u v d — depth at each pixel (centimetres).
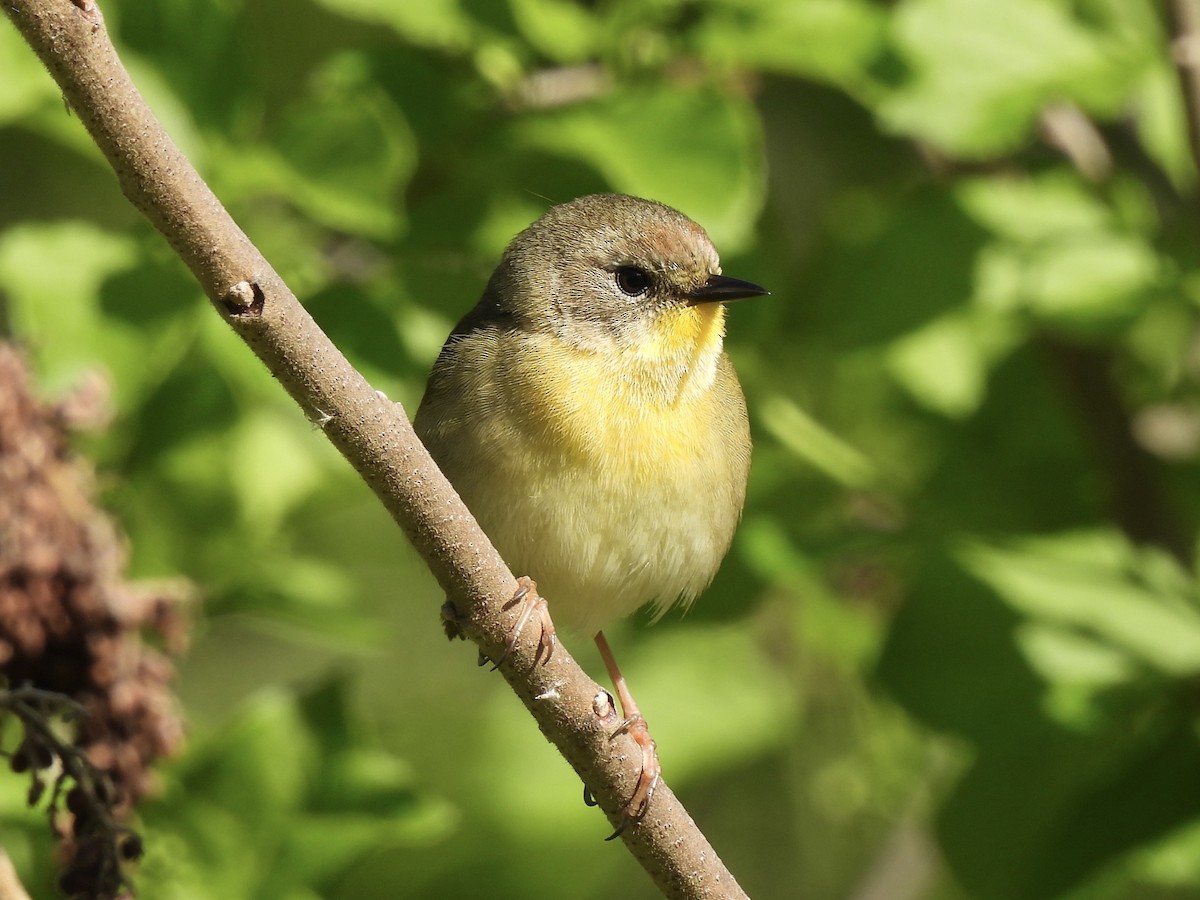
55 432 783
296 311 617
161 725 792
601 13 1039
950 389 1222
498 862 1318
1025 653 996
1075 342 1118
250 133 949
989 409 1212
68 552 768
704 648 1315
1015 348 1224
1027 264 1041
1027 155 1262
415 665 1544
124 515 975
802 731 1291
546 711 690
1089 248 1042
